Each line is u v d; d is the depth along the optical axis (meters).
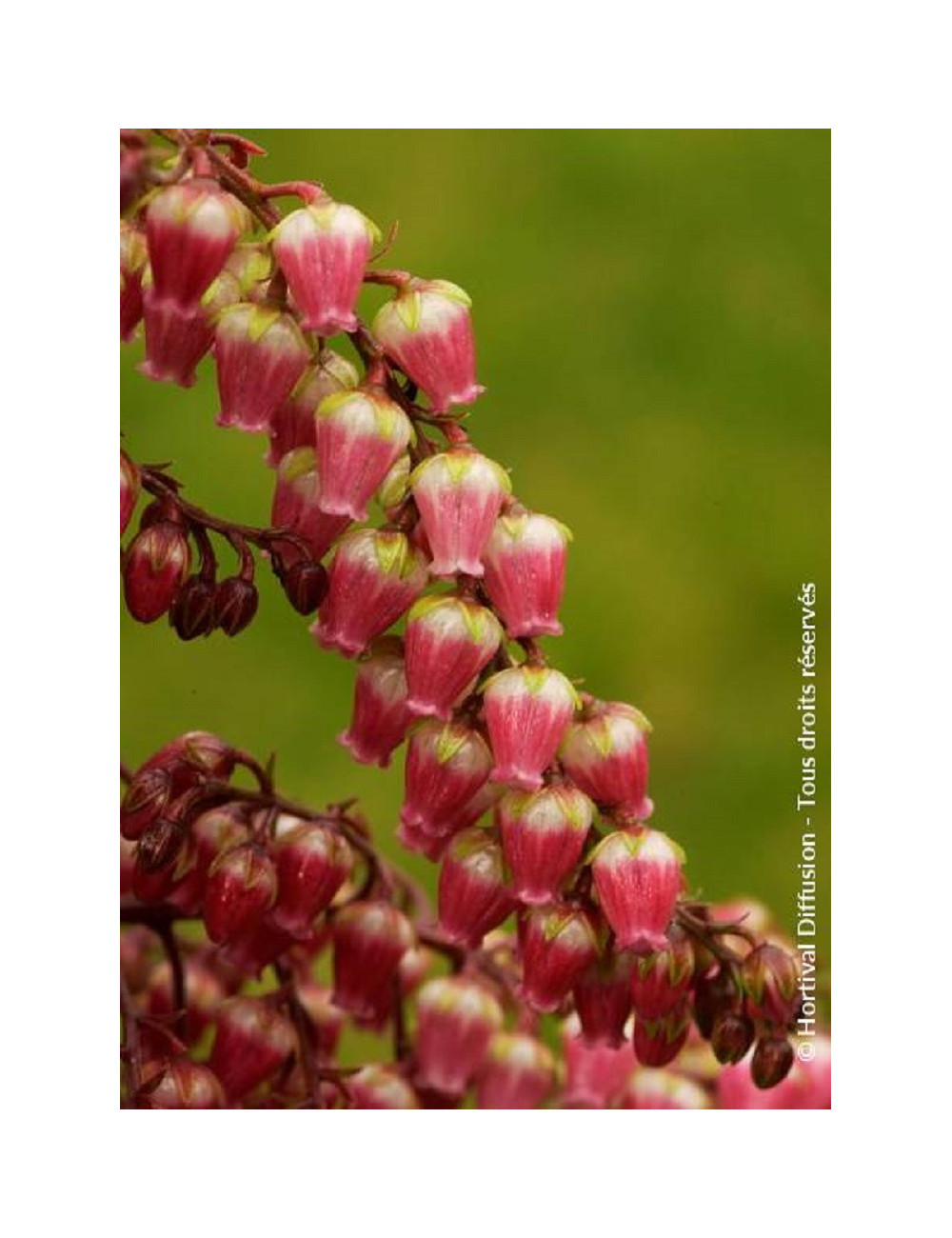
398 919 0.33
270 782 0.32
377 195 0.46
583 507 0.46
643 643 0.45
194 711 0.42
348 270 0.30
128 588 0.31
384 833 0.42
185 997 0.33
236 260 0.31
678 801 0.43
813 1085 0.33
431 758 0.30
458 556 0.30
